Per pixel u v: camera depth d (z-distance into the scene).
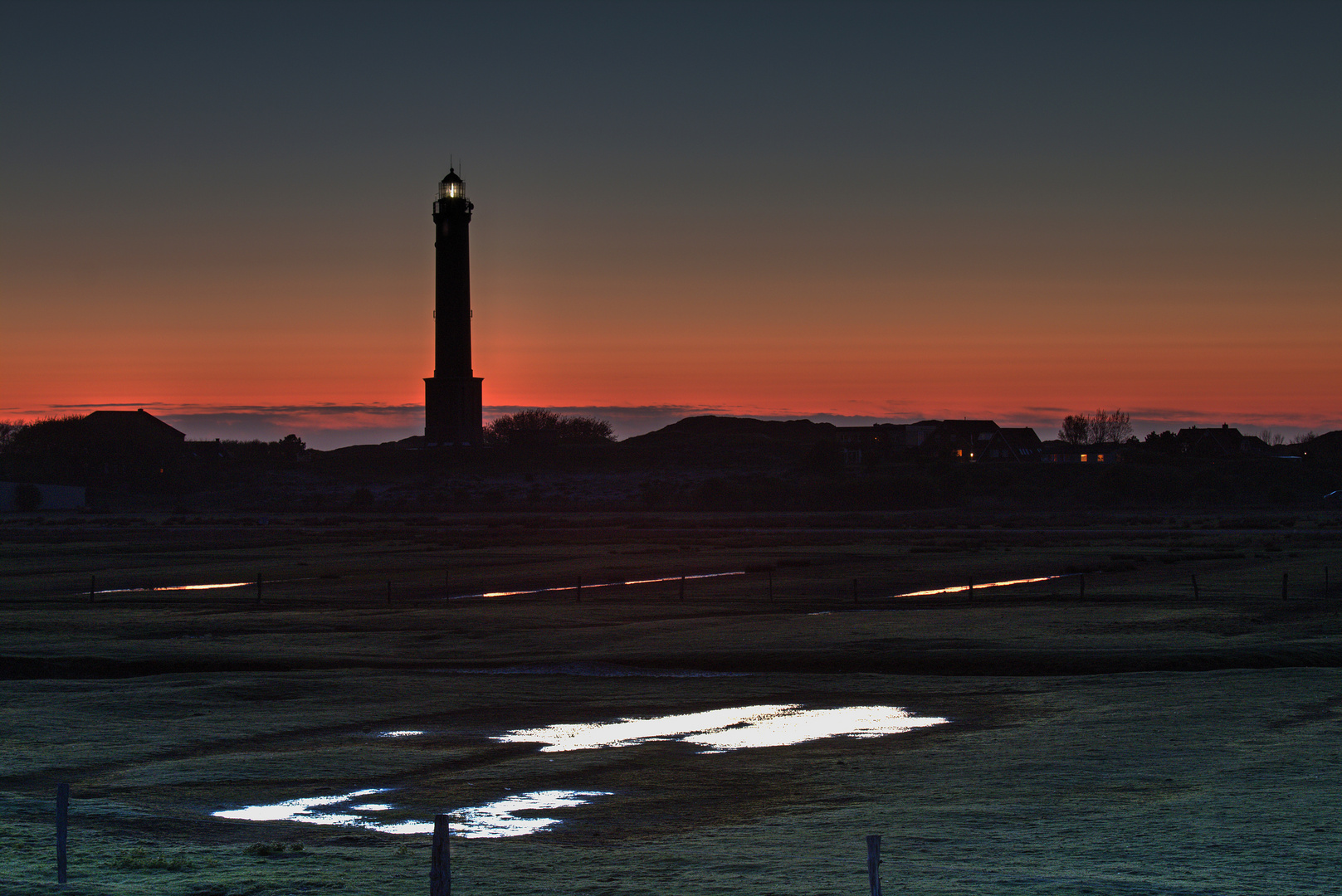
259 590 72.50
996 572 85.19
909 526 155.25
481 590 77.88
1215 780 24.75
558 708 37.62
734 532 143.12
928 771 27.33
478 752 30.92
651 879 17.42
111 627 58.28
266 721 35.31
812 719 35.38
